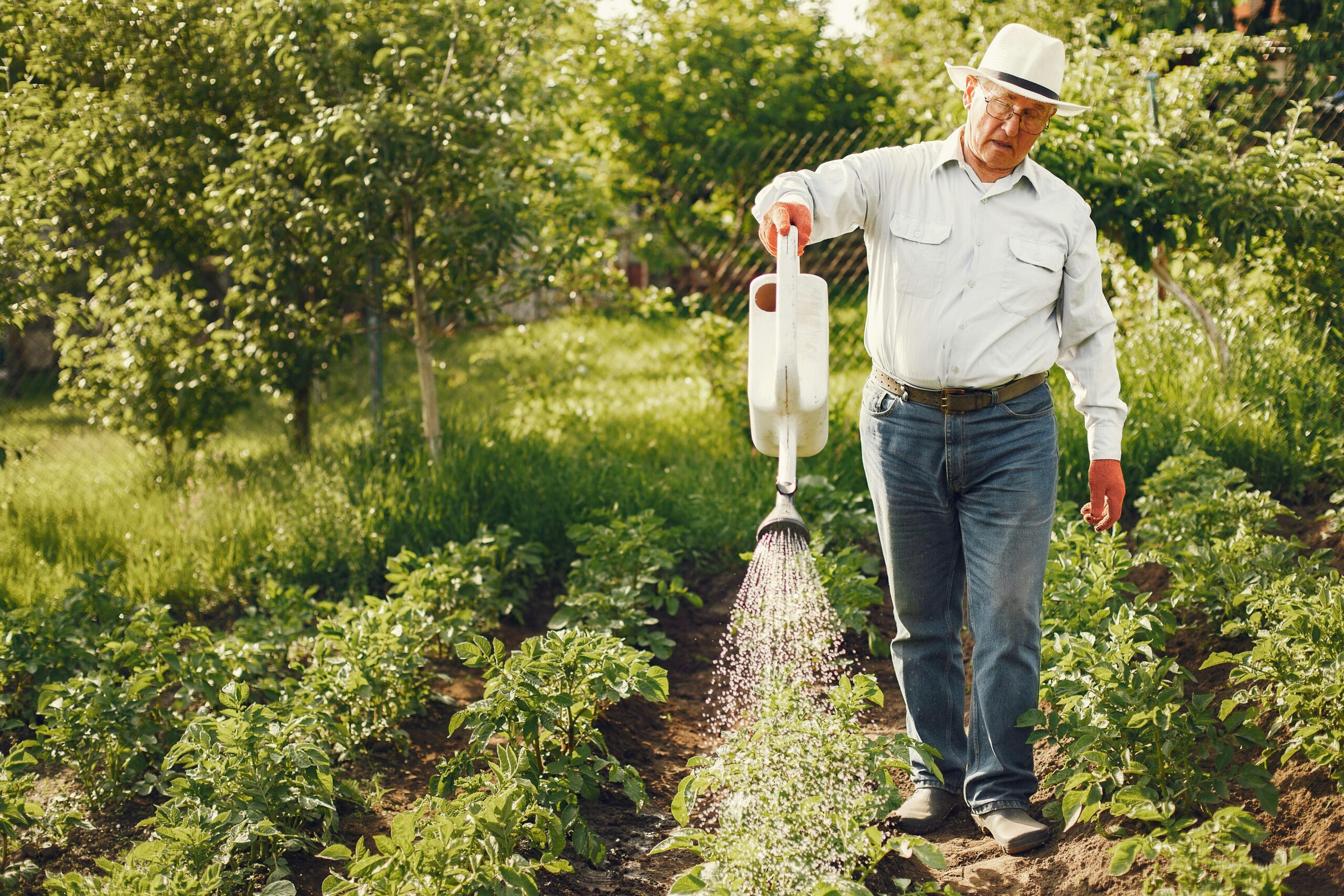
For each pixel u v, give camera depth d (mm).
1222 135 5992
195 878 2410
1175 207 5277
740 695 3494
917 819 2873
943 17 8836
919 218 2656
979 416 2652
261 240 5859
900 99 9695
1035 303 2631
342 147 5668
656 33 9633
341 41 5738
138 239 6820
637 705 3818
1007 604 2699
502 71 5930
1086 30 6344
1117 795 2488
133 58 6094
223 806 2686
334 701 3412
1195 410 5203
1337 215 5109
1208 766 2809
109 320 6895
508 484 5645
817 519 5062
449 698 3846
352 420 8086
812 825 2441
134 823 3129
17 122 5586
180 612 5035
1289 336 5293
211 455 7332
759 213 2684
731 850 2400
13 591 4930
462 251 5879
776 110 9789
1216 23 6734
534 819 2707
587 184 6598
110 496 6469
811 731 2619
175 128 6289
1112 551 3613
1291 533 4324
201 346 6906
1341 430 4766
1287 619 2797
